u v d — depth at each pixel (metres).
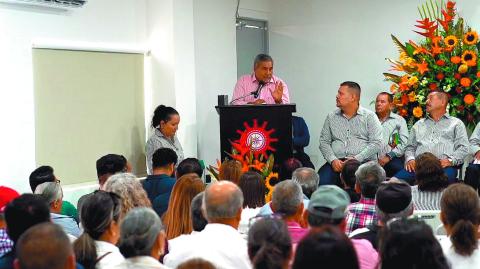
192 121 6.29
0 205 3.26
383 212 2.69
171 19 6.07
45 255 1.74
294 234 2.66
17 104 4.97
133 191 3.14
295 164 4.66
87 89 5.60
